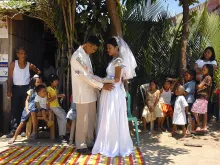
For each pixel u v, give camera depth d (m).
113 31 6.28
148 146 5.58
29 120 6.01
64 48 6.45
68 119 5.93
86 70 4.85
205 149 5.38
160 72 7.73
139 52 7.62
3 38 6.68
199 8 8.00
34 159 4.72
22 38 7.38
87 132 5.15
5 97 6.73
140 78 7.66
